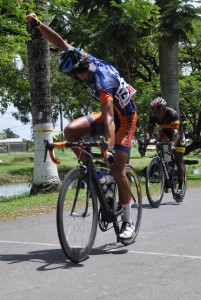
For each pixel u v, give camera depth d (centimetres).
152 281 360
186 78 2484
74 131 444
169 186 820
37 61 1137
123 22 1266
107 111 420
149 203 841
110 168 466
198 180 1405
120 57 1482
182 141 837
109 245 486
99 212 455
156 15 1354
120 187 470
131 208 502
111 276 373
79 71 430
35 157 1152
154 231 565
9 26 1227
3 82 2283
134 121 467
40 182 1143
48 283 355
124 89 443
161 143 790
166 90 1582
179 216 683
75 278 368
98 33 1330
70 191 404
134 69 2081
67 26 1514
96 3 1335
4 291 337
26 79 2333
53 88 2383
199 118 2491
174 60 1575
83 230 421
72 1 1332
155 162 784
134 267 400
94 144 400
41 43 1130
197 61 2503
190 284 352
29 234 564
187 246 480
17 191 1938
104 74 429
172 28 1334
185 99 2502
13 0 1127
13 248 480
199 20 1350
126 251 459
